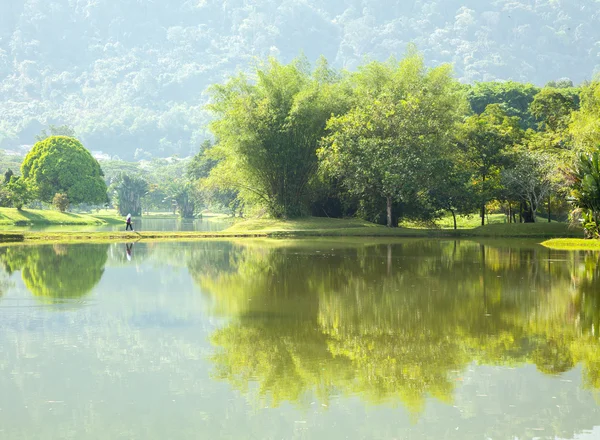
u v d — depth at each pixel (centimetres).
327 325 1923
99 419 1212
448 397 1324
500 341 1738
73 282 2811
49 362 1546
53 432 1155
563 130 7188
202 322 1966
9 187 10556
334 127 6334
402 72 6619
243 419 1214
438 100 6384
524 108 11269
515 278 2867
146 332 1838
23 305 2238
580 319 2000
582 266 3322
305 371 1486
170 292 2528
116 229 8706
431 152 5956
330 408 1271
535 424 1193
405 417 1227
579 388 1373
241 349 1664
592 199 4825
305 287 2638
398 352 1634
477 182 6462
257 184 7031
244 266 3381
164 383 1404
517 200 6469
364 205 6688
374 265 3388
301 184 6844
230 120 6631
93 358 1578
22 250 4456
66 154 12412
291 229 6231
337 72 8244
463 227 7875
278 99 6669
